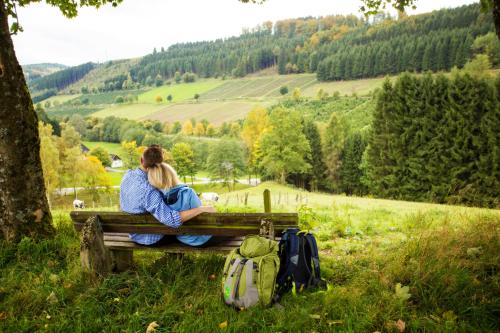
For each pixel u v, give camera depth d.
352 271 4.43
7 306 3.57
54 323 3.27
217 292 3.73
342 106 184.88
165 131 197.62
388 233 7.00
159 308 3.46
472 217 7.02
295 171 76.50
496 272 3.77
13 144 5.06
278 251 3.88
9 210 5.11
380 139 55.56
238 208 11.13
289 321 3.13
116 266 4.51
